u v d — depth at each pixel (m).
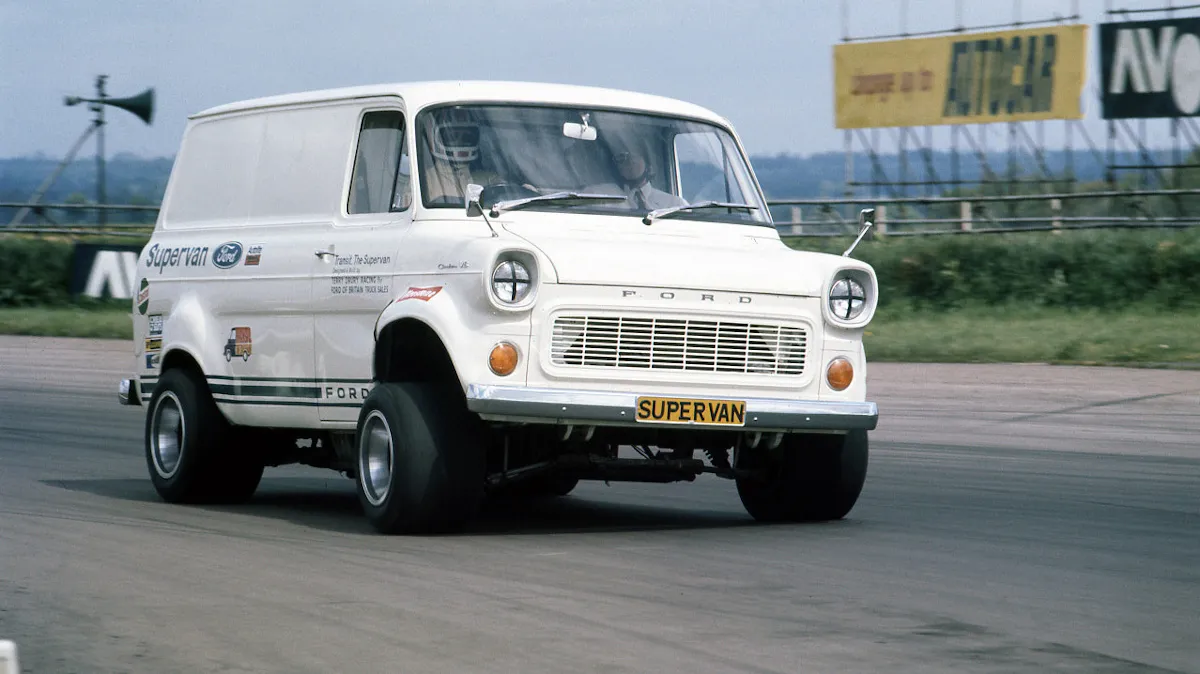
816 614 9.34
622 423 12.13
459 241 12.41
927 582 10.50
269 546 12.02
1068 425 21.83
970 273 41.97
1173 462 18.34
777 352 12.74
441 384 12.55
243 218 15.09
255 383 14.46
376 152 13.78
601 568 10.95
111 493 16.12
